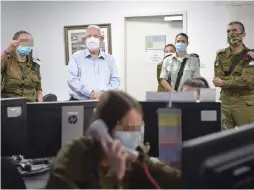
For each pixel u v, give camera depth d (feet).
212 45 16.98
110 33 18.76
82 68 11.73
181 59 14.14
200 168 2.59
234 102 12.12
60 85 19.77
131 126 4.42
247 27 16.21
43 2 19.70
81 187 4.37
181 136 6.59
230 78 11.91
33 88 11.62
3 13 20.11
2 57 10.82
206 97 6.72
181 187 2.62
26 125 6.78
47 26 19.77
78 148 4.41
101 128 4.22
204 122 6.57
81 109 7.00
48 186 4.30
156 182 4.95
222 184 2.73
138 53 18.69
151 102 6.76
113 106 4.42
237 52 12.12
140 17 18.42
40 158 7.06
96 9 18.92
